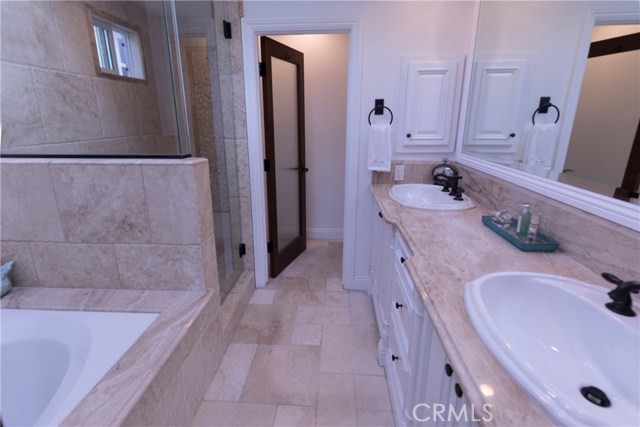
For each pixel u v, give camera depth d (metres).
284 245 2.98
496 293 0.86
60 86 1.69
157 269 1.56
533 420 0.49
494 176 1.66
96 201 1.46
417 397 1.10
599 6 0.98
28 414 1.34
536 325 0.83
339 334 2.05
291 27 2.07
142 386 1.02
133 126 1.71
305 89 3.21
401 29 2.02
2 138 1.54
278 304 2.39
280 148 2.73
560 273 0.96
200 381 1.53
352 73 2.12
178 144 1.66
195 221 1.48
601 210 0.95
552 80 1.24
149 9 1.69
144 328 1.35
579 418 0.47
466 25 1.99
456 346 0.65
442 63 2.04
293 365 1.79
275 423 1.45
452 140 2.19
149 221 1.48
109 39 1.74
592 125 1.01
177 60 1.73
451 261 1.05
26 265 1.57
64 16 1.70
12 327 1.37
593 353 0.72
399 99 2.13
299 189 3.12
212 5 2.05
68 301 1.50
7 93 1.55
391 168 2.24
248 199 2.45
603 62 0.97
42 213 1.48
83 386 1.06
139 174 1.42
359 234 2.46
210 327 1.63
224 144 2.31
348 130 2.25
